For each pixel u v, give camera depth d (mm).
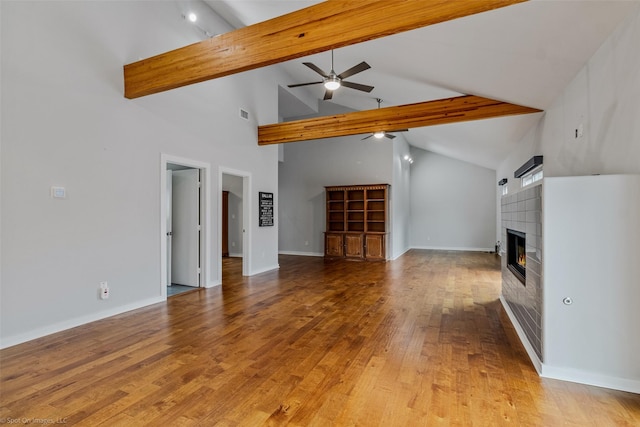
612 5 2084
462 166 10617
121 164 3791
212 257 5215
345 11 2533
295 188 9461
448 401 1986
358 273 6359
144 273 4070
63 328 3219
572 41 2576
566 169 3385
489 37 2885
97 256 3539
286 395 2055
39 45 3061
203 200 5105
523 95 3906
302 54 2760
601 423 1779
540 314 2365
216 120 5297
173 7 4500
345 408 1916
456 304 4133
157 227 4242
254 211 6309
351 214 8711
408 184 10875
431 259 8375
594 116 2689
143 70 3670
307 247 9320
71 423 1775
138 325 3357
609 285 2148
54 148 3164
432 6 2238
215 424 1769
